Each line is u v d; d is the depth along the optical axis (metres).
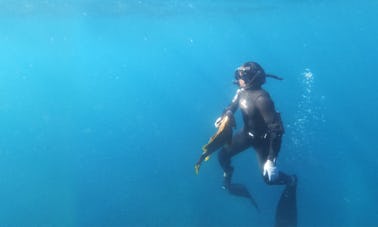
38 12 17.92
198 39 40.41
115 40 34.22
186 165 15.03
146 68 68.81
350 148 19.00
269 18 26.72
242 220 10.27
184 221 10.39
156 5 17.61
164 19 23.62
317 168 14.12
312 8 23.19
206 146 5.34
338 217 10.21
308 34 43.78
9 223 11.62
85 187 14.02
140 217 10.89
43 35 27.08
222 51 53.72
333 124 28.23
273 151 5.00
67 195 13.29
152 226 10.28
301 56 56.47
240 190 6.97
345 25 35.84
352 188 12.22
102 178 14.78
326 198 11.47
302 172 13.69
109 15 20.03
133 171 15.16
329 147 17.52
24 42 30.59
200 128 23.92
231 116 5.45
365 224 9.76
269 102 5.09
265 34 40.19
